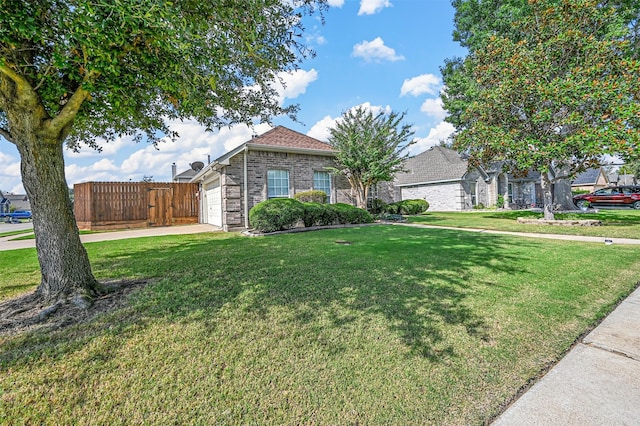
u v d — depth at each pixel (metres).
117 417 1.90
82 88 3.22
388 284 4.28
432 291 4.00
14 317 3.25
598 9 10.70
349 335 2.87
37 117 3.57
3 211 38.38
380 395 2.10
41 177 3.68
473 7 16.17
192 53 3.08
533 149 10.23
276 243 7.84
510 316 3.28
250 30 3.39
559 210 17.86
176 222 17.00
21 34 2.50
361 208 13.74
